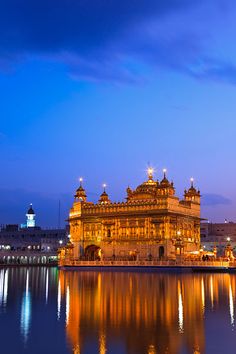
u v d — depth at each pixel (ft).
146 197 443.32
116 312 128.88
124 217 444.96
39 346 90.53
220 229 612.29
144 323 112.57
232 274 337.11
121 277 290.97
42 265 534.37
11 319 118.21
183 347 90.12
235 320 117.29
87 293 180.04
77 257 465.47
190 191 477.36
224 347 90.12
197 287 209.15
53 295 173.06
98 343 92.94
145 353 85.92
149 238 428.56
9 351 87.25
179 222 439.22
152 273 348.38
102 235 455.22
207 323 113.09
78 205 477.77
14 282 242.58
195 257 432.66
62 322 114.01
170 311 131.23
